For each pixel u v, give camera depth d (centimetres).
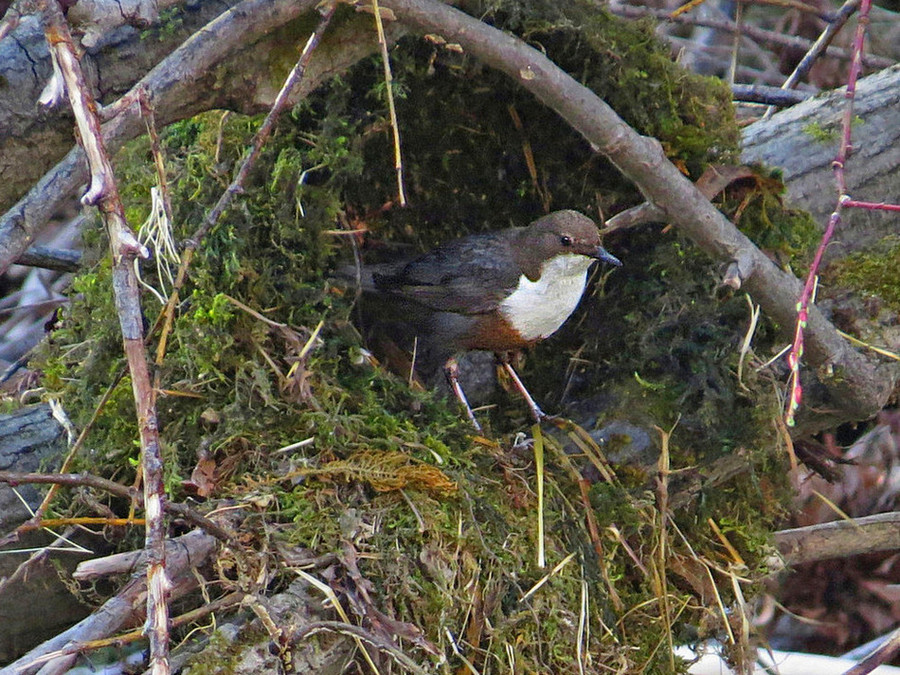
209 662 512
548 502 664
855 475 1050
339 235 784
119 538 654
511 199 854
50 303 998
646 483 706
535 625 611
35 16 546
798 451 822
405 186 827
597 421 740
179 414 654
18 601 655
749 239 692
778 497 751
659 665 668
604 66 721
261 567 547
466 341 806
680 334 731
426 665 556
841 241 805
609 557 670
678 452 718
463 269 790
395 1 573
